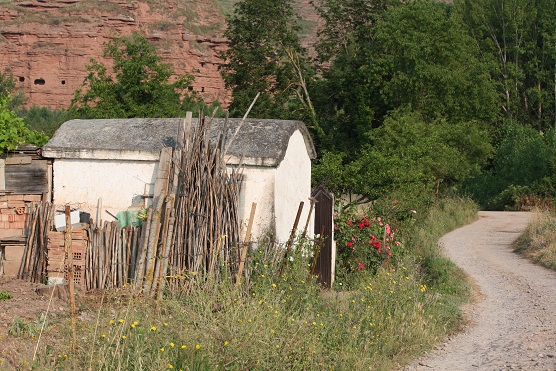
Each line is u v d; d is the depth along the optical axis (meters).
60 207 12.61
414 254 16.98
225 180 10.97
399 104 40.09
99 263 10.84
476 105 41.38
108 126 13.37
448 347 10.08
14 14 89.94
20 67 89.56
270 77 43.25
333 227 14.79
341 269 14.84
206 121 11.21
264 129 12.95
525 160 44.16
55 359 7.27
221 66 43.41
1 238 11.91
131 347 7.37
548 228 21.47
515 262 18.59
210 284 9.48
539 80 54.84
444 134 37.66
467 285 14.84
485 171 48.72
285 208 12.86
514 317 12.05
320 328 8.86
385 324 10.09
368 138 37.91
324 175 22.41
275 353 7.69
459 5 57.12
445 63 40.88
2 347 7.65
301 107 41.47
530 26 55.50
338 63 43.22
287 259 11.09
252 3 42.06
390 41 39.16
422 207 27.12
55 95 89.56
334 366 8.29
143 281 10.32
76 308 9.44
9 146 12.41
